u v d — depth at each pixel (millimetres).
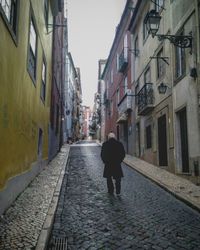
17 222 6336
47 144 16000
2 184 6883
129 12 24422
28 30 9836
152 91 17391
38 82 12430
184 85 12828
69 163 18062
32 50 11008
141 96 18891
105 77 40094
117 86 29984
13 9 7984
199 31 11266
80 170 15211
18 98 8469
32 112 11023
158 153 16438
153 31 11961
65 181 12094
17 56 8188
